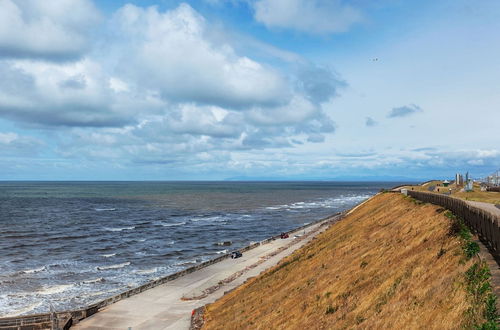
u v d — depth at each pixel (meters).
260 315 27.66
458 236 20.19
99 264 66.50
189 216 136.25
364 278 23.33
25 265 64.81
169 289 48.69
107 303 43.50
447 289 15.12
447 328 12.61
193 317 37.44
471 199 48.53
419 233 25.81
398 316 15.70
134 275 59.78
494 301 12.13
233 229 107.31
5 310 43.97
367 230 39.41
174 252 77.00
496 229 16.08
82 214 138.00
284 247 70.88
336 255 33.78
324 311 21.88
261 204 189.50
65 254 73.88
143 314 40.28
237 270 57.59
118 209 157.88
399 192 61.91
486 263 15.12
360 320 17.77
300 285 29.94
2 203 179.88
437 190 78.06
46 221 117.56
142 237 92.94
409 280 18.66
